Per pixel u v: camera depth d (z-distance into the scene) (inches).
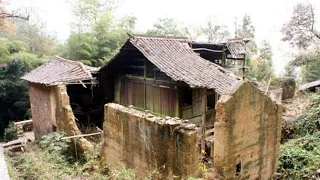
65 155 413.4
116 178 264.5
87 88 599.8
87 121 576.7
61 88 438.3
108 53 848.9
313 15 745.0
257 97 255.1
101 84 564.7
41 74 537.0
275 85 731.4
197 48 540.1
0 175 205.2
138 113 272.2
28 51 1043.3
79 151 394.3
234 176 241.6
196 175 224.2
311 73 915.4
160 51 450.9
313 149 344.5
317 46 787.4
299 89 764.6
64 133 418.9
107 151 327.3
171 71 397.4
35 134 597.9
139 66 496.1
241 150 245.8
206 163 330.6
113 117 306.5
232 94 227.6
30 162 309.0
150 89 479.2
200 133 405.7
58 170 297.0
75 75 485.7
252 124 254.5
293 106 611.2
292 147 360.5
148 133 252.5
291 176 297.1
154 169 249.6
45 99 508.7
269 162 289.4
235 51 554.6
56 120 467.5
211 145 368.8
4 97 782.5
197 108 458.9
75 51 829.8
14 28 771.4
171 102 438.6
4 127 800.9
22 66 801.6
